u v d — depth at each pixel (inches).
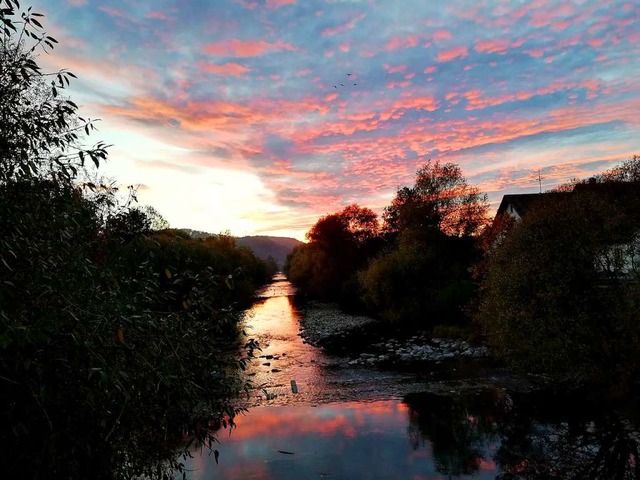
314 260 2330.2
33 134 154.9
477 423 465.1
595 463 366.6
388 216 2132.1
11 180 144.8
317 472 360.8
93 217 173.0
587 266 508.1
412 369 715.4
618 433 417.4
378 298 1342.3
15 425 124.5
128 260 187.2
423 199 1647.4
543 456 383.9
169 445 197.0
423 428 458.0
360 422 480.1
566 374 540.1
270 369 737.6
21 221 141.0
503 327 553.6
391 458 387.9
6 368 121.2
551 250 518.0
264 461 381.4
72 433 133.6
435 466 371.6
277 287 3811.5
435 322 1139.9
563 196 617.6
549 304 501.0
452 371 685.9
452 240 1557.6
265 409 531.8
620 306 483.8
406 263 1291.8
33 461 130.2
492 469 363.6
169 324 185.0
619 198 769.6
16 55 154.9
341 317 1453.0
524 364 562.9
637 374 465.4
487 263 832.3
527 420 464.8
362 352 878.4
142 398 165.0
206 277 203.0
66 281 142.8
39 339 114.5
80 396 135.9
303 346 958.4
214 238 2519.7
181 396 174.7
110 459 158.2
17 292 126.1
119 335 136.3
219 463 376.8
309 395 588.4
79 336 126.3
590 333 486.9
